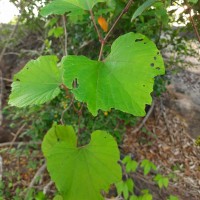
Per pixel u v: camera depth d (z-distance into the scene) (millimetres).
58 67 1021
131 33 859
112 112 3738
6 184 3904
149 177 4387
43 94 954
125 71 767
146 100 729
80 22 3225
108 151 1001
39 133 3928
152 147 5344
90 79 735
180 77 6992
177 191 4293
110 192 3525
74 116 3441
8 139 4895
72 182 961
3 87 5711
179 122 6008
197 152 5430
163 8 1694
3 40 5641
